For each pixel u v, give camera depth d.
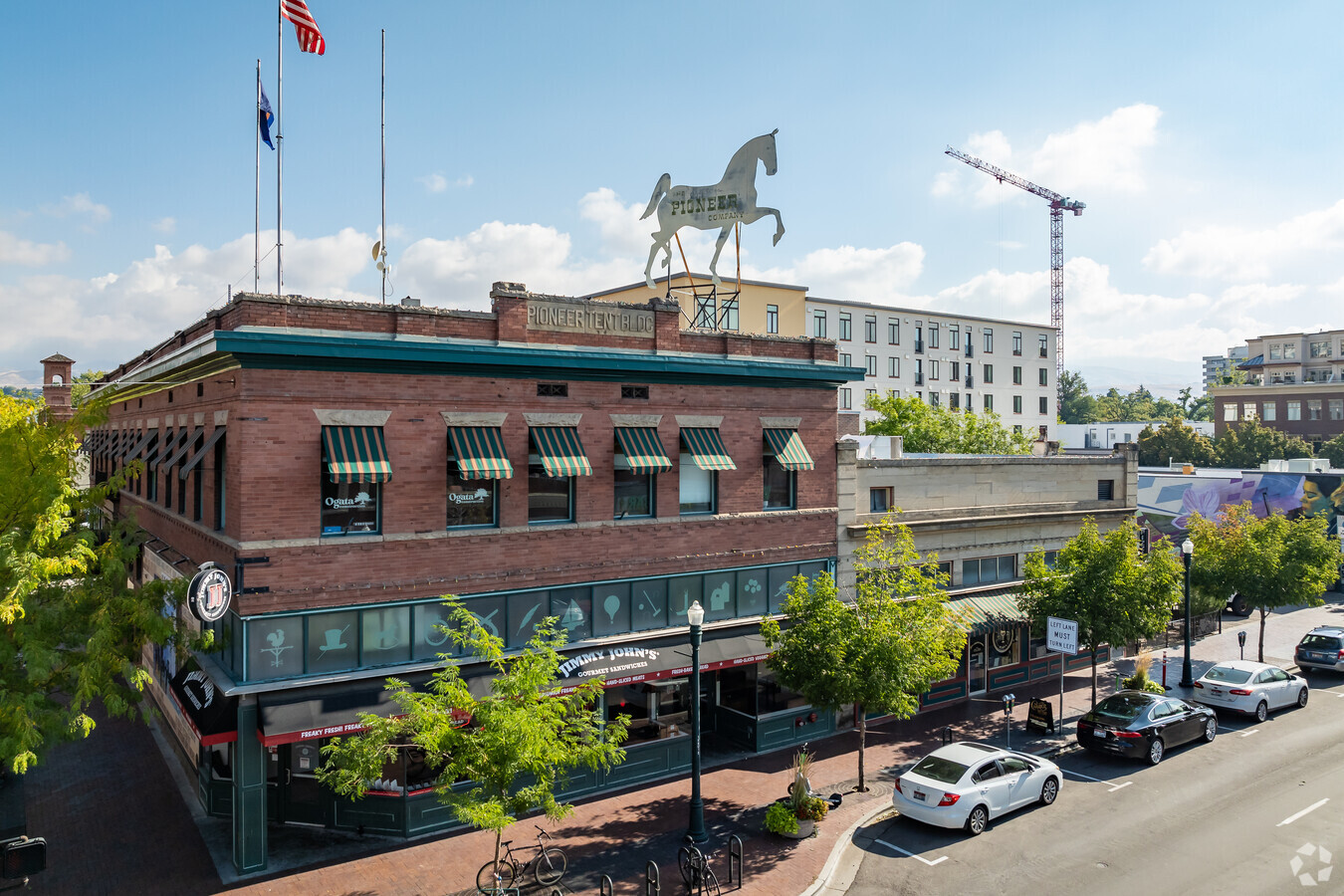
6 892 15.62
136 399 28.61
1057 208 159.12
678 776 21.58
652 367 21.50
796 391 24.55
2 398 20.64
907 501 27.34
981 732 24.86
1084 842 17.66
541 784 14.40
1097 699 27.95
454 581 18.88
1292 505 47.66
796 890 15.75
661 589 22.05
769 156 25.06
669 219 25.53
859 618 19.92
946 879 16.17
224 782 18.86
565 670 19.48
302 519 17.33
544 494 20.47
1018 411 82.38
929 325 76.06
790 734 23.81
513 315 19.78
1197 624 37.03
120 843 17.70
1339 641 31.06
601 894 15.26
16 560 15.16
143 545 27.12
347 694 17.48
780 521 24.17
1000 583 29.42
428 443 18.70
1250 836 17.69
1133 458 33.50
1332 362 96.69
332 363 17.59
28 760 14.35
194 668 18.91
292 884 16.05
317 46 20.39
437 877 16.28
